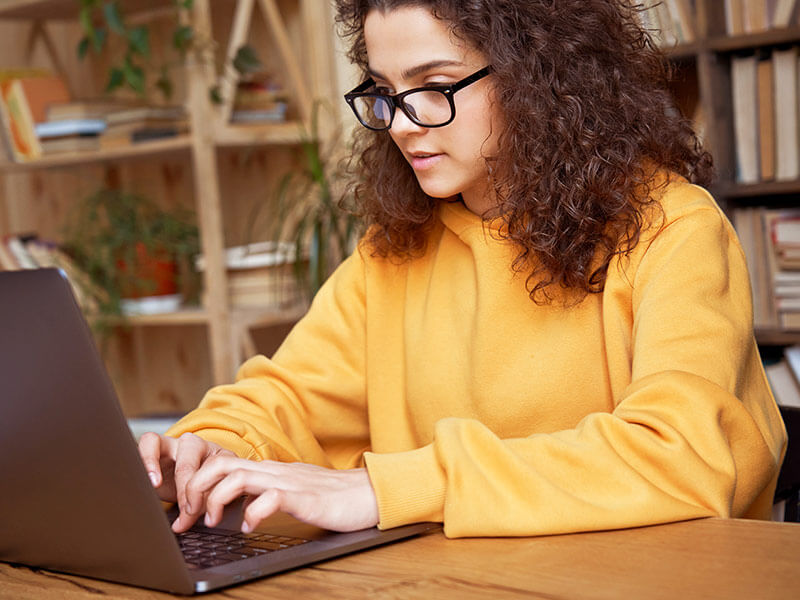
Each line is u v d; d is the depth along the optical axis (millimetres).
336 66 3195
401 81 1248
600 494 958
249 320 3016
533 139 1237
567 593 770
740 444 1035
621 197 1214
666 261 1154
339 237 2863
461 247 1411
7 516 964
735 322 1102
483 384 1312
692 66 2846
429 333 1402
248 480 982
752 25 2715
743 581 771
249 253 3082
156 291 3232
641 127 1284
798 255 2715
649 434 982
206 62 2949
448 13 1209
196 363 3594
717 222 1190
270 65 3311
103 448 822
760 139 2766
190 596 840
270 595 826
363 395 1525
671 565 822
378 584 832
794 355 2701
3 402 886
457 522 957
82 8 3123
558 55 1253
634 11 1374
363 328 1526
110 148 3244
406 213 1439
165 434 1339
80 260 3389
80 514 882
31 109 3365
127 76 3123
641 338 1092
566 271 1246
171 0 3268
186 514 1032
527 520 939
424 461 1010
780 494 1401
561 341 1276
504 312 1312
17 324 839
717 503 962
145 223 3342
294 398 1501
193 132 2926
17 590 920
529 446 995
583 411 1271
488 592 786
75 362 808
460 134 1254
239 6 3014
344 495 988
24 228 3898
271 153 3334
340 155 3098
